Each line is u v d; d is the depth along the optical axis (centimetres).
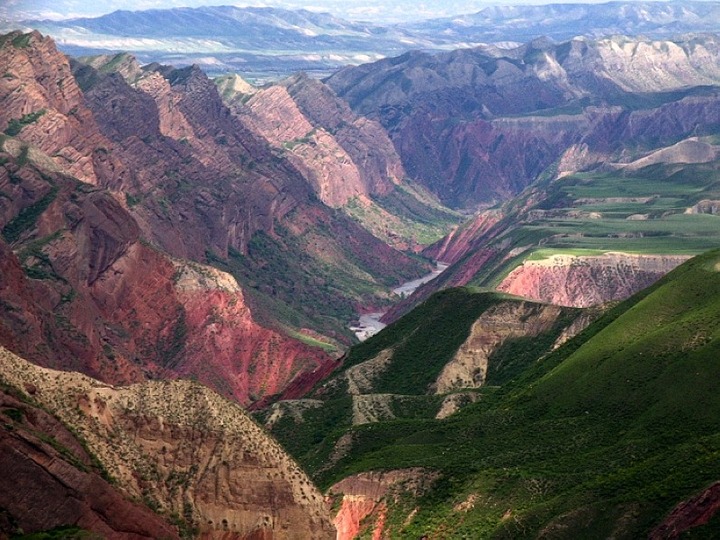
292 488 12975
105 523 11794
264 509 12850
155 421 12888
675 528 16212
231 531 12688
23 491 11400
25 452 11475
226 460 12875
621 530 16788
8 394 11869
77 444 12062
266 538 12788
